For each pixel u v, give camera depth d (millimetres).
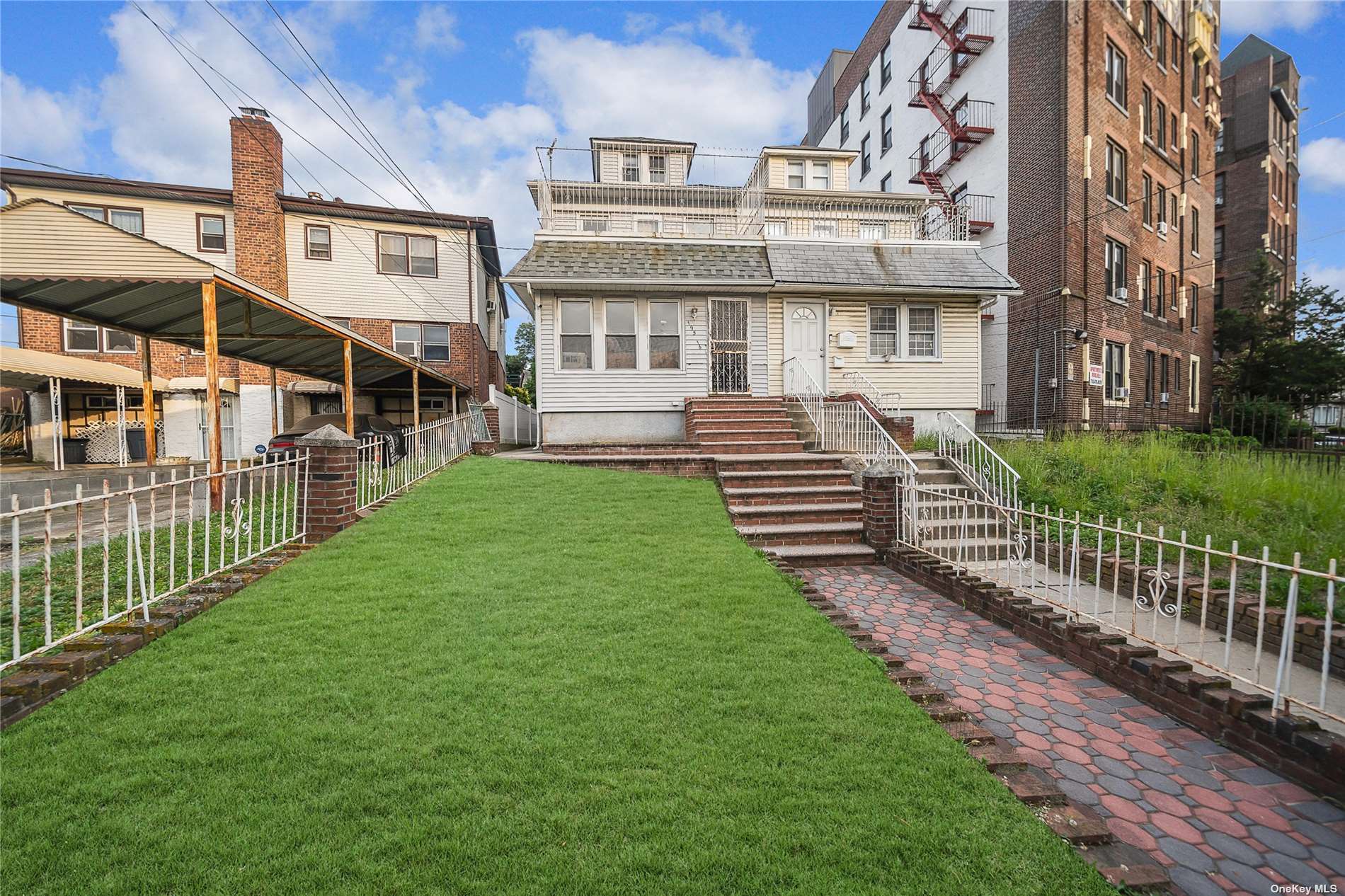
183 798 2533
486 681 3621
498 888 2135
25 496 10836
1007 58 19797
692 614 4777
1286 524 6695
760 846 2379
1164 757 3438
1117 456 10180
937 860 2357
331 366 17266
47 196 18219
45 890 2064
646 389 14195
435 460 10703
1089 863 2434
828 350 14797
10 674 3334
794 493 8992
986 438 16031
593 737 3070
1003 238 19922
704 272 13852
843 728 3264
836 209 22047
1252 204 30234
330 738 2990
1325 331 23453
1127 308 19797
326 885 2121
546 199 16984
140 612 4367
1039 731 3691
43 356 16109
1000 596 5602
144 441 19031
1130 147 19891
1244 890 2445
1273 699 3557
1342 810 2982
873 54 29625
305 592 5008
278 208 19594
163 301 10086
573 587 5281
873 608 5977
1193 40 23531
